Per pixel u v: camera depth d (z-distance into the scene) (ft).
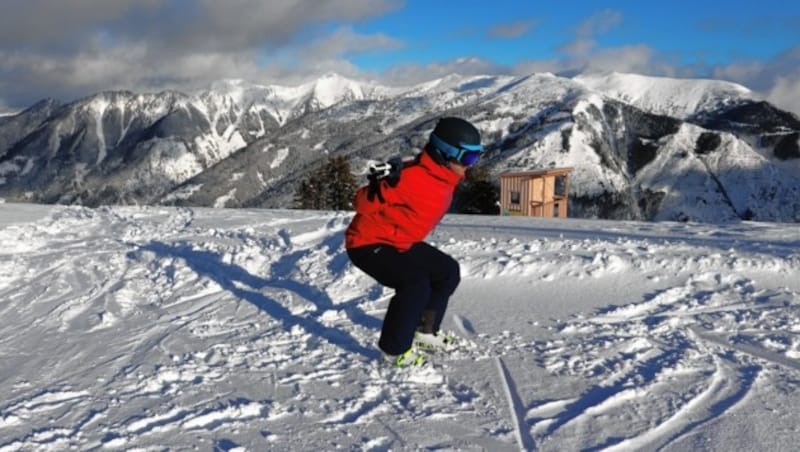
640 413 10.23
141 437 9.27
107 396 10.87
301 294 18.17
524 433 9.61
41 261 23.41
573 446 9.16
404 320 11.96
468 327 15.38
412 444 9.19
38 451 8.81
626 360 12.71
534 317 16.15
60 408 10.34
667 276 19.56
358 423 9.90
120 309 17.13
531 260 20.75
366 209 12.13
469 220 36.19
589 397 10.89
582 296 18.11
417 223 12.03
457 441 9.32
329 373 12.06
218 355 13.10
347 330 14.82
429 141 11.75
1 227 31.07
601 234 27.30
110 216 37.76
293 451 8.91
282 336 14.47
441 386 11.51
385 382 11.61
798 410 10.31
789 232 28.22
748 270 19.81
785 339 14.14
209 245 25.17
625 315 16.48
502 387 11.42
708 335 14.67
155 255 23.65
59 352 13.42
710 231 28.76
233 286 19.35
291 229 29.53
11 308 17.33
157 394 11.00
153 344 13.97
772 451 8.94
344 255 21.65
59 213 39.24
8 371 12.19
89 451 8.83
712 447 9.08
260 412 10.21
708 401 10.72
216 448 8.93
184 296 18.35
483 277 19.95
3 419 9.75
